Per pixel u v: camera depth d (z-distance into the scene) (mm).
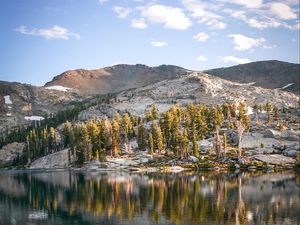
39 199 100000
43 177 161125
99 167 192500
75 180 142250
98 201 94062
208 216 74125
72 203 92750
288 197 93438
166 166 175000
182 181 126938
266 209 79750
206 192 102375
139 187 115188
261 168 164875
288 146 190750
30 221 74500
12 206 90562
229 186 112812
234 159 175875
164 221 71125
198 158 181625
